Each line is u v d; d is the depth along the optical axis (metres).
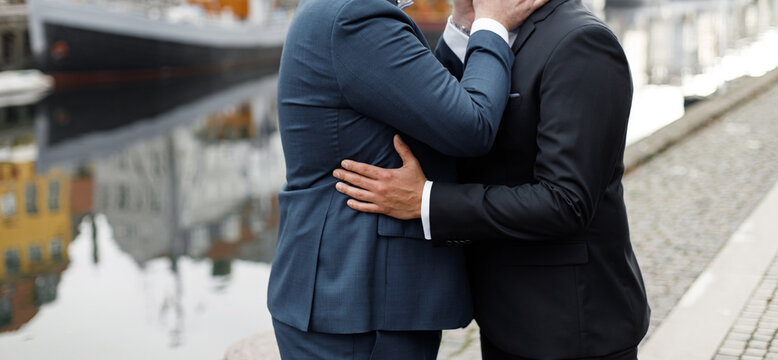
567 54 1.45
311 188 1.53
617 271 1.58
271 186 9.42
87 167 11.07
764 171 5.68
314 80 1.46
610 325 1.57
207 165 11.05
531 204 1.45
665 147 6.63
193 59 29.70
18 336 4.43
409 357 1.55
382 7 1.43
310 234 1.52
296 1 38.00
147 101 20.31
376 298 1.51
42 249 6.64
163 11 28.47
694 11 41.34
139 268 5.93
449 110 1.41
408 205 1.49
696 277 3.59
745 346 2.80
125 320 4.67
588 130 1.44
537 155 1.49
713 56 19.06
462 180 1.66
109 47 25.97
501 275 1.59
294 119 1.51
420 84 1.41
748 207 4.76
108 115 17.30
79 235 7.15
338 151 1.49
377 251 1.51
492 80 1.48
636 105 11.87
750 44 21.91
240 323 4.57
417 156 1.54
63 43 24.62
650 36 26.86
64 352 4.18
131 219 7.73
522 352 1.58
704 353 2.76
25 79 24.72
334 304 1.49
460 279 1.58
